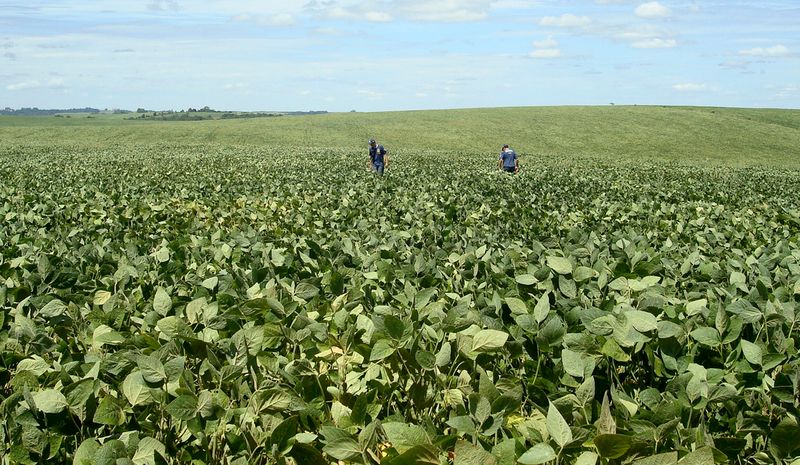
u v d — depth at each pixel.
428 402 3.51
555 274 5.01
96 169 26.27
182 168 26.95
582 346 3.62
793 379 3.26
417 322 3.91
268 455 3.04
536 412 3.46
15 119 160.62
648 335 3.79
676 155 68.50
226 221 10.84
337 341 3.87
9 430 2.93
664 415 2.91
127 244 6.58
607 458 2.57
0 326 4.24
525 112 103.75
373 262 6.02
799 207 16.94
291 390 3.31
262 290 4.73
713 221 11.98
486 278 5.47
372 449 2.96
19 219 9.64
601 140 77.81
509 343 3.78
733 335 3.78
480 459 2.43
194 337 3.55
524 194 16.38
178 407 3.00
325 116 108.25
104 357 3.99
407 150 61.97
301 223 9.91
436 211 12.09
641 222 11.17
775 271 5.71
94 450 2.84
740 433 3.19
